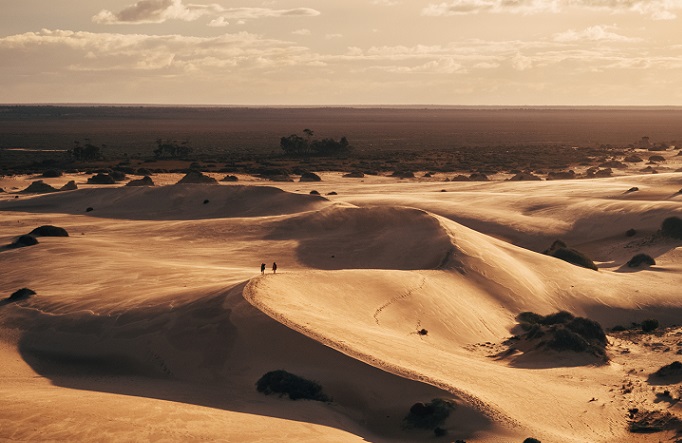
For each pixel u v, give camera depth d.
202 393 34.66
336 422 31.06
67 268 66.19
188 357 40.22
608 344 50.00
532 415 32.69
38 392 32.75
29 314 50.53
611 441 31.59
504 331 53.66
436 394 32.88
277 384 34.41
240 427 28.30
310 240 80.19
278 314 41.94
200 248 79.06
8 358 43.09
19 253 72.75
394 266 69.62
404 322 49.41
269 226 86.69
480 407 31.62
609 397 37.66
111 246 78.50
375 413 32.41
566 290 64.56
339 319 45.12
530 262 71.38
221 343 40.50
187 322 44.12
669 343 50.72
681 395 38.06
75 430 26.42
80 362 42.44
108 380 38.22
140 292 54.03
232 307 44.31
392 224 82.00
